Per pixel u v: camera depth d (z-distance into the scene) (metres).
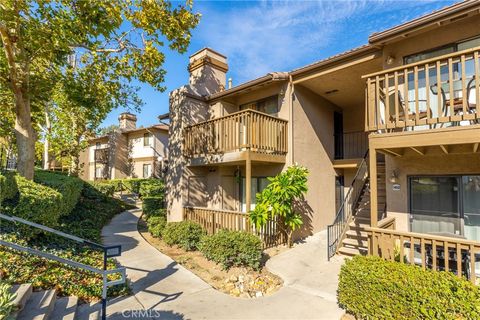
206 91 12.16
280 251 8.57
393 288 4.19
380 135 5.81
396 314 4.11
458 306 3.68
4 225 5.23
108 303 5.12
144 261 7.57
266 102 10.96
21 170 8.09
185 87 11.37
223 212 9.22
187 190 11.02
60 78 9.31
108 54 9.17
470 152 5.97
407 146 5.43
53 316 4.11
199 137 10.47
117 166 28.53
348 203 9.75
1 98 10.39
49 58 8.14
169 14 8.93
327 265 7.41
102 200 16.58
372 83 6.18
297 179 8.67
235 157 8.97
